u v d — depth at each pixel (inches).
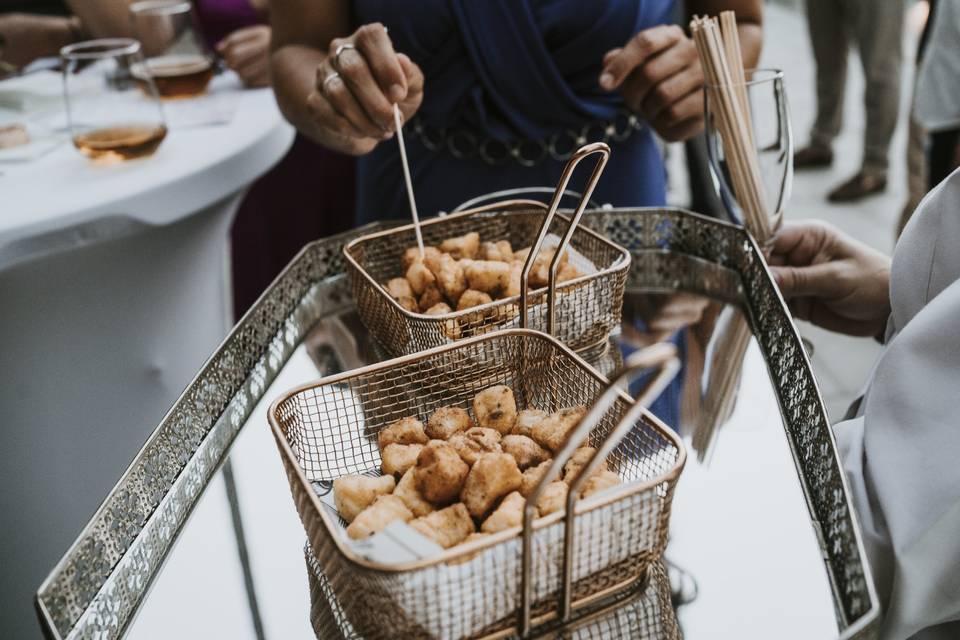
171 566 26.0
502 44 49.4
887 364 26.9
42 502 55.6
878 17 116.9
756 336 37.6
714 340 37.6
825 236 43.8
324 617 23.8
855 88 168.7
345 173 85.3
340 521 26.4
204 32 80.6
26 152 54.1
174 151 54.0
